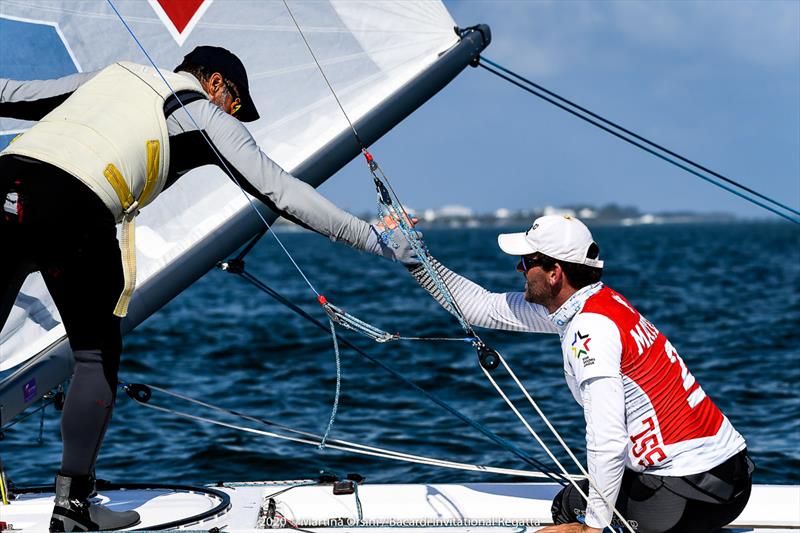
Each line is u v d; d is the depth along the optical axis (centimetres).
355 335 4600
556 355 3772
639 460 960
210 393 3108
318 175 1181
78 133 895
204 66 1005
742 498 978
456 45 1239
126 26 1070
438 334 4722
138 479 2019
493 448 2255
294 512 1174
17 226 862
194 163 965
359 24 1216
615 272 10638
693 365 3619
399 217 1009
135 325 1089
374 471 2045
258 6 1192
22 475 2097
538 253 969
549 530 963
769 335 4597
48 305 1066
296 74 1206
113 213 905
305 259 16850
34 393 1003
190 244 1107
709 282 8806
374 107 1198
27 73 1130
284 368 3578
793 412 2658
